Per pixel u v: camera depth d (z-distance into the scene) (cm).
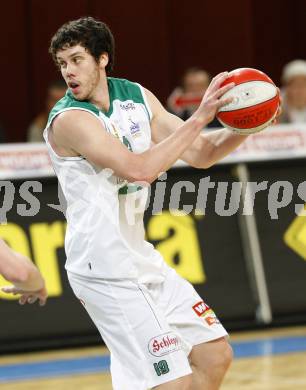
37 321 1430
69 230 817
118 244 800
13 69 2216
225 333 855
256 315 1516
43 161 1444
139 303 802
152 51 2298
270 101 780
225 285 1502
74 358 1370
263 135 1534
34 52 2216
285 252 1538
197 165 870
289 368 1246
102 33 796
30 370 1300
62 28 793
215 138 859
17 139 2227
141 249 832
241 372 1231
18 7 2208
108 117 807
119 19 2270
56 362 1346
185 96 1670
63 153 801
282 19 2434
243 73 780
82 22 794
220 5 2334
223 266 1504
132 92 835
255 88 776
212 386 845
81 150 777
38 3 2209
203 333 844
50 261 1434
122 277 801
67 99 802
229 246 1509
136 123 818
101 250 796
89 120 777
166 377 791
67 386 1188
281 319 1523
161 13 2297
